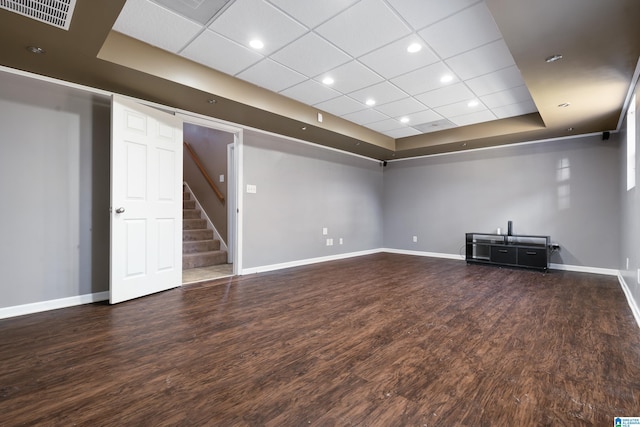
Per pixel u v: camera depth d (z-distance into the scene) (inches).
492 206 223.3
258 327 97.2
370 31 100.0
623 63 101.2
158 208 135.3
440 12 90.4
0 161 103.8
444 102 162.4
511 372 70.5
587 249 187.8
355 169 255.9
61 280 116.0
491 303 123.3
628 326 98.4
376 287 148.8
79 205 120.3
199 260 198.7
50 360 74.9
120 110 118.7
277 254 195.0
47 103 113.0
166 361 74.9
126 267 122.6
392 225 278.8
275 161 193.3
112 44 100.7
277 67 125.2
